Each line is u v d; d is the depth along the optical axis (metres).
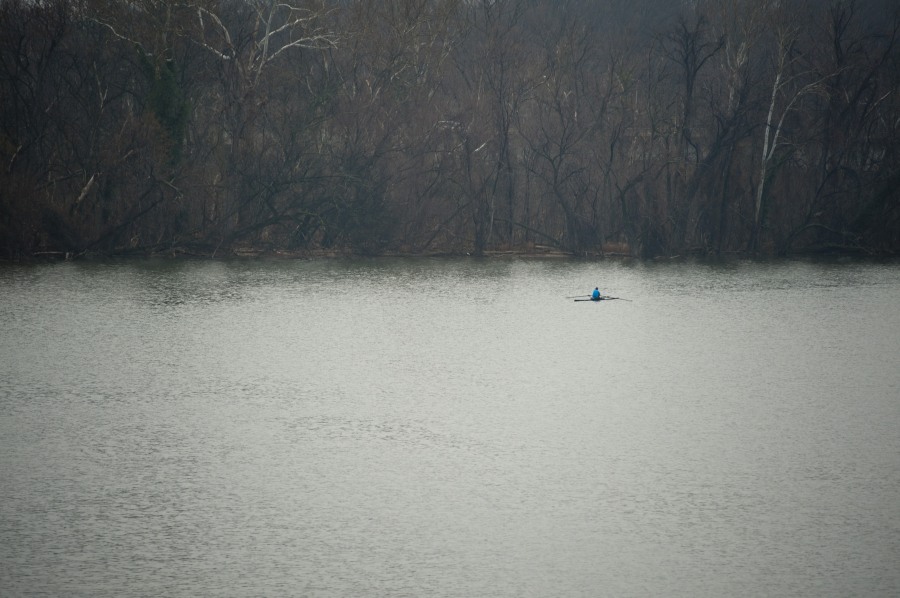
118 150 189.50
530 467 75.75
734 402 95.12
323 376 105.69
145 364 109.94
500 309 153.25
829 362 113.50
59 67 194.75
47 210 187.38
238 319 139.62
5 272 176.50
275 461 76.88
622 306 157.25
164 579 57.44
